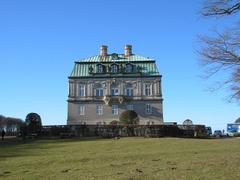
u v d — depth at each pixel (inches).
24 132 2726.4
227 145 1674.5
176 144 1764.3
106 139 2267.5
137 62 4598.9
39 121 2775.6
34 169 981.8
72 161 1130.7
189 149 1509.6
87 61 4628.4
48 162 1116.5
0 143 2198.6
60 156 1295.5
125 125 2672.2
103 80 4539.9
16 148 1781.5
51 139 2433.6
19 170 970.7
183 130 2704.2
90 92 4525.1
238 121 4488.2
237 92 1085.8
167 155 1243.2
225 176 784.3
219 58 1073.5
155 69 4562.0
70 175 846.5
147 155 1251.8
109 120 4468.5
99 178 793.6
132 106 4498.0
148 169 898.1
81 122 4468.5
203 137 2807.6
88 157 1220.5
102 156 1246.9
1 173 922.7
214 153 1269.7
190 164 967.0
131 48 4741.6
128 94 4530.0
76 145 1841.8
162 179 767.7
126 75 4534.9
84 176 824.9
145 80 4525.1
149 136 2527.1
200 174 810.2
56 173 885.2
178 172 840.9
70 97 4517.7
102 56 4692.4
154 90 4510.3
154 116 4466.0
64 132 2714.1
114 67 4576.8
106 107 4495.6
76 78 4547.2
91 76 4539.9
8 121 5374.0
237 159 1036.5
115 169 915.4
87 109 4498.0
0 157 1360.7
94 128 2699.3
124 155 1262.3
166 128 2591.0
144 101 4493.1
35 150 1638.8
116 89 4537.4
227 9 906.7
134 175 814.5
